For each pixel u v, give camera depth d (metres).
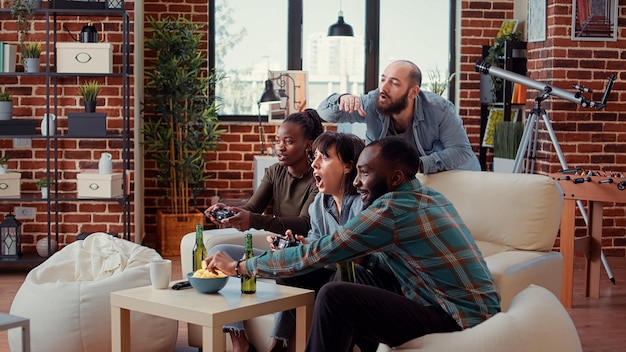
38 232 6.73
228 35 8.02
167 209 7.54
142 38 7.58
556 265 3.88
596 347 4.50
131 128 6.82
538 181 3.92
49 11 6.31
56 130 6.46
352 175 3.54
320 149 3.54
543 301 2.99
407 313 2.82
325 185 3.55
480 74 7.98
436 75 8.20
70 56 6.34
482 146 7.85
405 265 2.94
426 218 2.85
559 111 6.87
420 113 4.36
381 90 4.30
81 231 6.73
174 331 3.96
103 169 6.40
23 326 2.94
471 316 2.86
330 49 8.13
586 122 6.90
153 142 7.36
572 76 6.88
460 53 8.01
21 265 6.68
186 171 7.39
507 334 2.74
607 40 6.89
